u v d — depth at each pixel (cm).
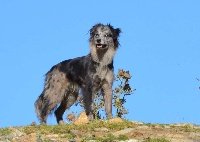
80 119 1434
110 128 1333
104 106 1728
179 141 1180
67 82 1850
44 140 1187
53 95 1867
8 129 1330
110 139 1189
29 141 1190
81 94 1786
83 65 1766
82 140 1176
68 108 1892
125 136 1205
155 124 1400
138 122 1428
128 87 1739
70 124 1389
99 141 1175
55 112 1906
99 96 1752
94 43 1697
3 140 1201
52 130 1312
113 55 1706
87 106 1709
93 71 1703
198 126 1420
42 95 1900
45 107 1888
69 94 1873
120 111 1730
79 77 1789
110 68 1703
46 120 1895
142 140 1177
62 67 1859
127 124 1356
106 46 1688
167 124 1423
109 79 1694
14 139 1213
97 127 1345
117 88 1741
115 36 1714
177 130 1319
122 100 1736
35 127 1369
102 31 1689
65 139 1205
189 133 1278
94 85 1711
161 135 1241
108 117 1675
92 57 1705
